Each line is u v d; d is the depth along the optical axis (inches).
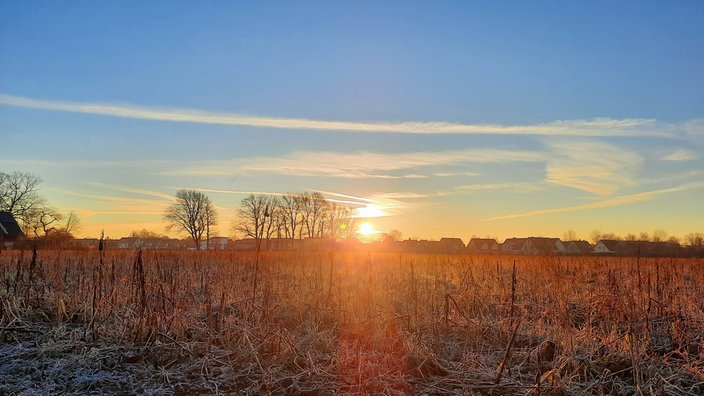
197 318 352.2
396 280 553.3
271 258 738.8
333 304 400.5
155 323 298.4
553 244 3211.1
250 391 233.1
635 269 605.0
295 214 2568.9
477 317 349.1
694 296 424.2
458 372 257.0
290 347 279.4
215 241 2817.4
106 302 348.5
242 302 370.3
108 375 246.5
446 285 534.3
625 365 265.3
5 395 220.7
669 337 323.3
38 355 273.0
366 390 235.0
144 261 657.6
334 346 298.5
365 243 2716.5
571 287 462.3
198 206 2596.0
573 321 354.9
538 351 270.1
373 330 321.4
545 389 233.6
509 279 545.3
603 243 3105.3
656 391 231.0
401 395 231.5
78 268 500.1
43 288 416.8
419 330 317.4
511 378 252.2
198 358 275.6
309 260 848.3
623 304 343.9
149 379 246.8
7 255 797.2
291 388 237.8
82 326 337.7
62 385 234.4
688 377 253.4
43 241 1045.2
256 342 294.4
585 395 230.7
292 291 430.6
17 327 309.3
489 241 3336.6
